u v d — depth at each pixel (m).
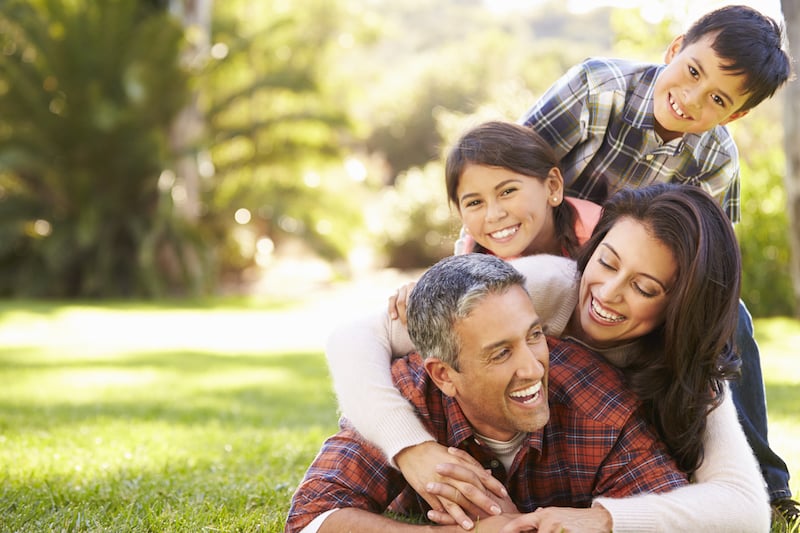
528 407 1.98
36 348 9.29
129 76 14.91
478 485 2.01
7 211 15.73
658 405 2.12
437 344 1.98
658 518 1.91
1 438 3.86
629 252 2.04
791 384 5.74
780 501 2.57
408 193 22.05
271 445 3.75
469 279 1.94
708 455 2.10
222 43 18.39
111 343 9.95
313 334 11.16
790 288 11.16
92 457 3.44
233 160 18.05
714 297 2.03
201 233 16.14
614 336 2.13
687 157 2.90
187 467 3.28
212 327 11.88
